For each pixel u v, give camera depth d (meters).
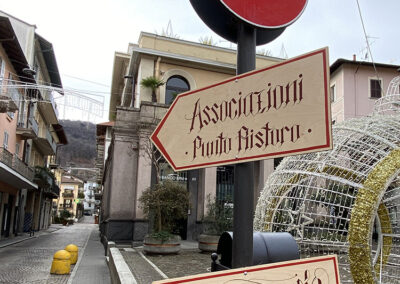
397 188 4.34
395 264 6.02
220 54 19.75
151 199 12.40
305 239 4.99
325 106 1.63
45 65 27.23
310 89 1.70
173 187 12.73
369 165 4.55
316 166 4.83
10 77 19.45
